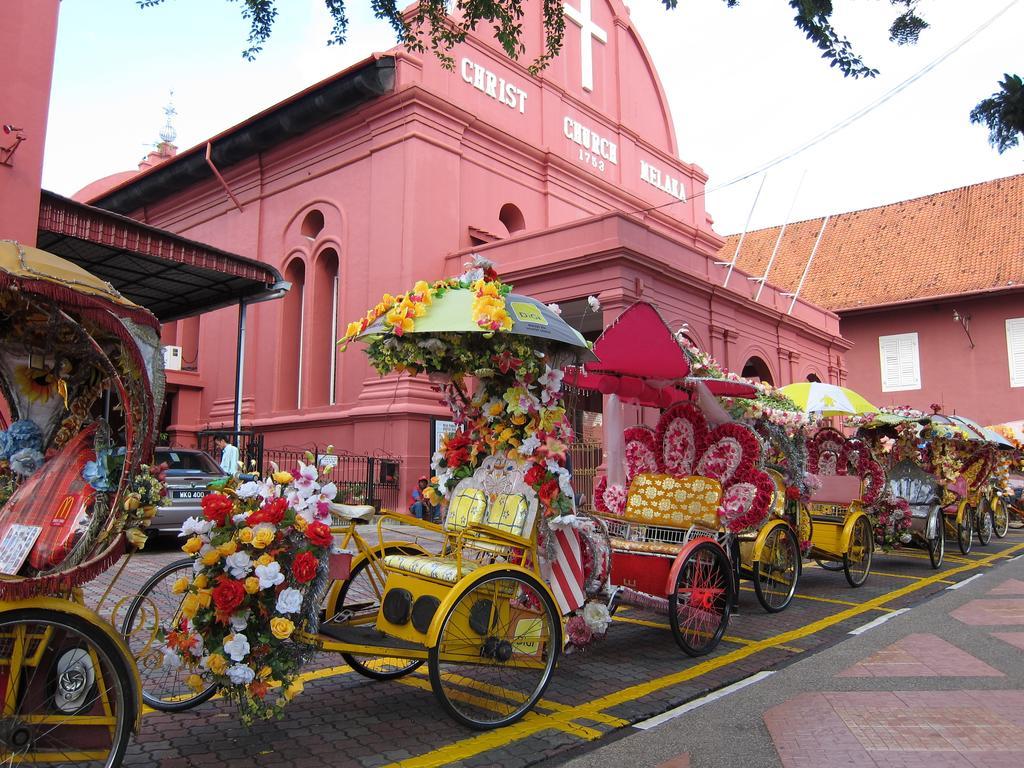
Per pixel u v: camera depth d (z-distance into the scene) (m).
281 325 19.08
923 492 11.34
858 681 5.29
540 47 20.67
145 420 3.43
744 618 7.46
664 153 24.88
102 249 11.87
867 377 30.69
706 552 6.21
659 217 23.36
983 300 28.59
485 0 7.54
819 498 9.91
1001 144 2.95
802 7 5.40
